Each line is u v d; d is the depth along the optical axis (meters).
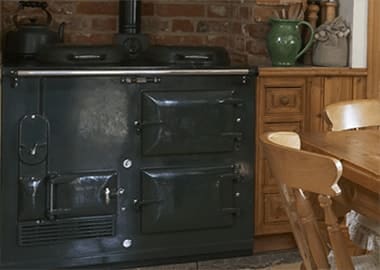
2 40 3.29
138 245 2.94
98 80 2.79
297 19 3.29
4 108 2.69
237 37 3.58
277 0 3.34
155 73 2.84
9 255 2.78
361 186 1.78
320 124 3.18
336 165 1.43
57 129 2.77
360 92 3.23
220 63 3.07
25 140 2.72
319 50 3.29
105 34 3.52
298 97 3.12
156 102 2.85
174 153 2.92
